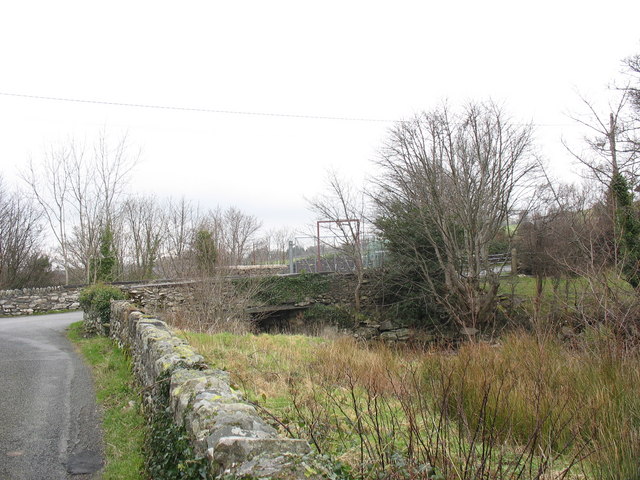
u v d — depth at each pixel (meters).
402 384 4.73
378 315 22.55
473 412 4.79
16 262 32.59
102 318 13.62
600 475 3.52
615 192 10.85
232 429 2.90
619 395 4.84
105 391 7.66
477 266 19.95
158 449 4.28
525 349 6.95
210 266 18.56
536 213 23.55
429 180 20.55
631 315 6.95
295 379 7.35
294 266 25.31
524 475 3.40
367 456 3.39
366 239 24.14
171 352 5.48
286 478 2.27
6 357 10.81
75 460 5.15
